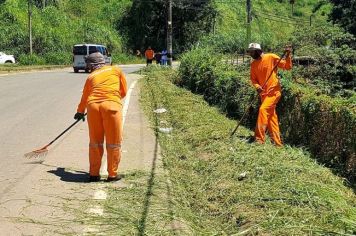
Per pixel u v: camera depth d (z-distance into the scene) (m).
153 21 64.62
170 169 7.59
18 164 7.75
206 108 13.50
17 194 6.25
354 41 21.52
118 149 6.84
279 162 7.45
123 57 58.50
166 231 5.12
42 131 10.50
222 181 6.80
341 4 31.25
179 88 18.95
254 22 76.75
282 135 10.38
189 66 19.56
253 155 7.85
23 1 55.75
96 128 6.77
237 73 14.65
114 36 62.44
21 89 19.42
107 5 66.88
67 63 47.25
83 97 6.98
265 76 9.12
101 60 6.92
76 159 8.14
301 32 22.09
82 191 6.41
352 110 8.34
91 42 56.41
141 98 16.09
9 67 36.56
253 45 9.18
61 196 6.18
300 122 9.84
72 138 9.82
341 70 18.78
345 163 8.23
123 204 5.92
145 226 5.23
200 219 5.66
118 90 6.88
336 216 5.27
